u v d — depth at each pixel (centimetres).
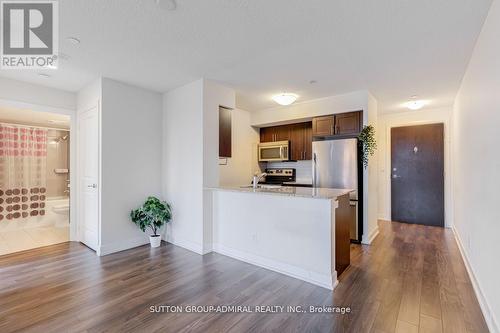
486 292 206
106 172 346
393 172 559
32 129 523
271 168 585
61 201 558
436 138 514
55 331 183
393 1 183
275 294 236
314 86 375
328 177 420
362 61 288
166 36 234
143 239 389
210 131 357
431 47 253
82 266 302
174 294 236
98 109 346
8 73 323
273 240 295
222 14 200
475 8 191
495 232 187
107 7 191
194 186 359
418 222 531
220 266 303
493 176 194
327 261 253
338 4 187
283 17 204
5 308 212
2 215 481
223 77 340
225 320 196
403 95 421
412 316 201
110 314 204
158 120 409
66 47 254
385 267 298
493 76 190
